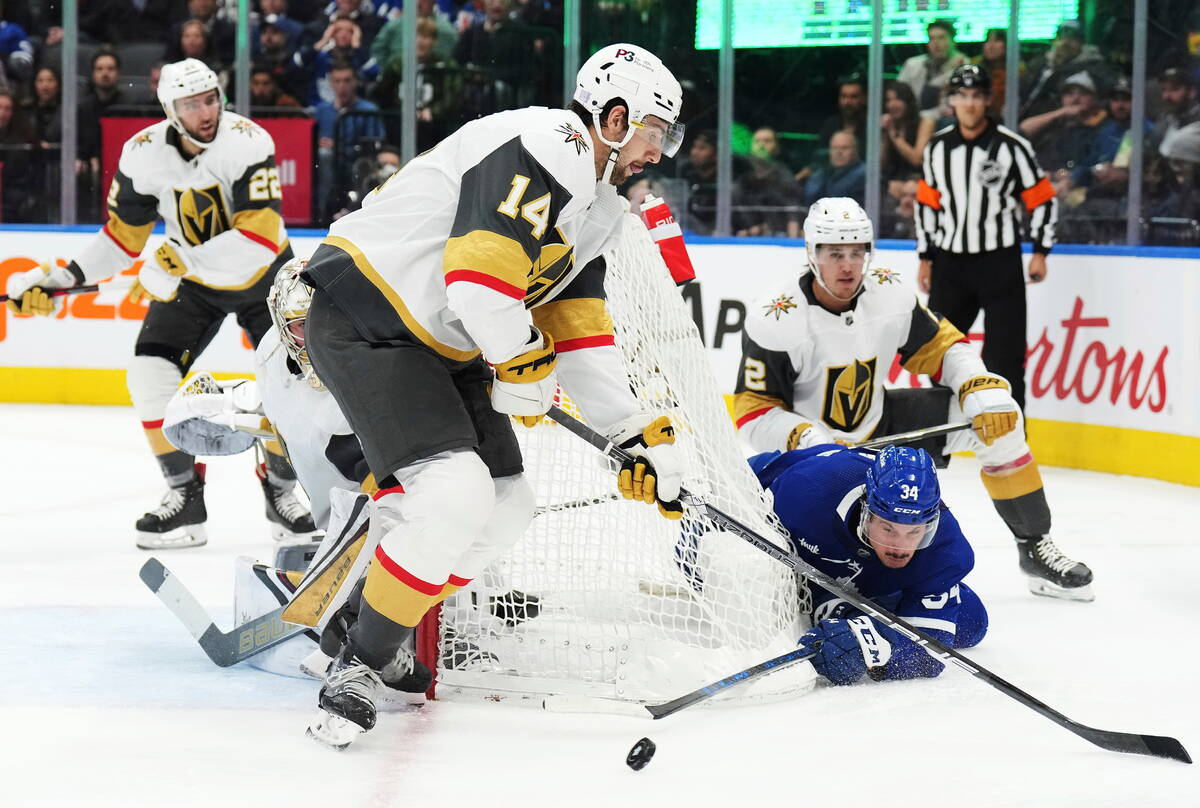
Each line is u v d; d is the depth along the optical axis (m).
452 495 4.23
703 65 15.02
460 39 15.03
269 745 4.36
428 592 4.30
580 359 4.68
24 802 3.83
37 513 8.84
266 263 8.30
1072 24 14.13
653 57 4.43
